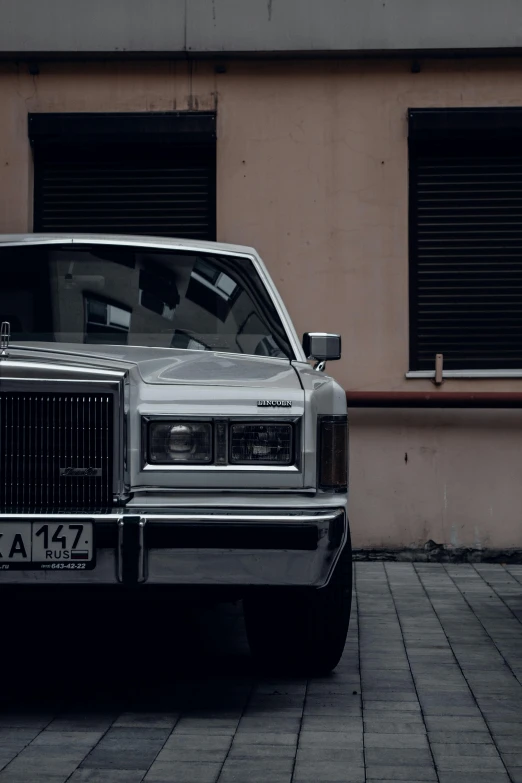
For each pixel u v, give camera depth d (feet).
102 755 12.51
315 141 29.48
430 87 29.43
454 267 29.71
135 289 17.81
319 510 14.14
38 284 17.74
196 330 17.46
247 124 29.55
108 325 17.30
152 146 30.07
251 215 29.50
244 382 14.52
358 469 28.96
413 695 15.44
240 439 14.14
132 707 14.67
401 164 29.40
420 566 28.07
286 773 11.93
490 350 29.68
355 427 28.99
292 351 17.52
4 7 29.48
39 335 17.03
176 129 29.50
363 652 18.28
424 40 28.96
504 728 13.80
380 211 29.37
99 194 30.22
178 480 13.97
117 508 13.78
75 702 14.92
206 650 18.37
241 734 13.44
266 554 13.75
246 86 29.58
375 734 13.50
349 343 29.32
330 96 29.48
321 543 13.89
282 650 16.22
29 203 29.94
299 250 29.43
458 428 28.86
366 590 24.39
